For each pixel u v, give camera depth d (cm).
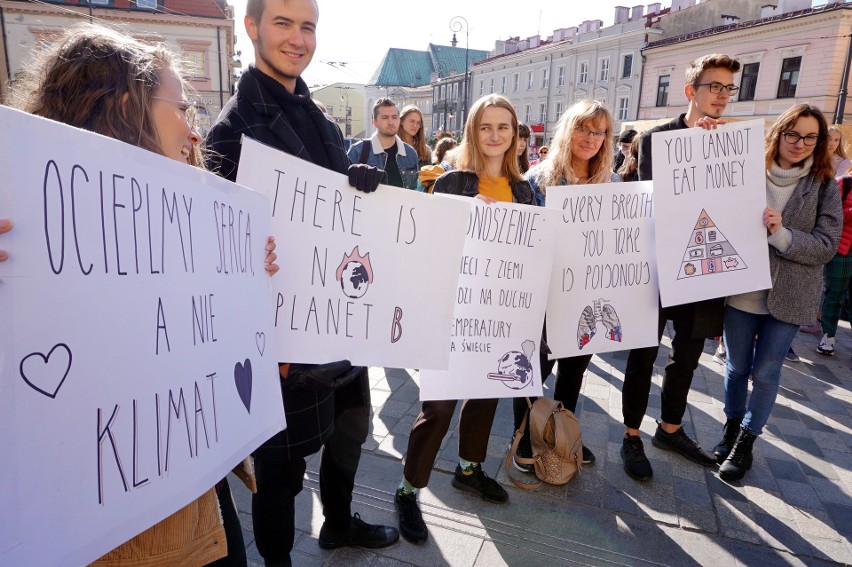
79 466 75
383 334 168
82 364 76
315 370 155
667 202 248
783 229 253
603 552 223
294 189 151
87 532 75
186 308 97
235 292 114
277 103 163
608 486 269
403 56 6338
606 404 363
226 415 106
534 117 3856
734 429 294
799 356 480
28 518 68
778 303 259
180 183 97
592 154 257
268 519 173
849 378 430
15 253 68
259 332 123
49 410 71
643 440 317
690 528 239
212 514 108
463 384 212
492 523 238
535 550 222
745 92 2367
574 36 3409
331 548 218
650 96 2888
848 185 452
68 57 94
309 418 165
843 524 246
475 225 210
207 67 2792
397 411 341
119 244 83
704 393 388
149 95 98
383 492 256
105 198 81
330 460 203
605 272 250
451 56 6362
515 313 219
